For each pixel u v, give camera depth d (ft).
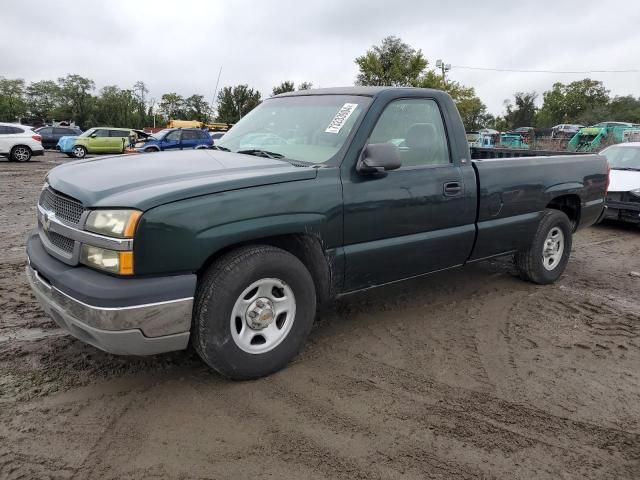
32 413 9.47
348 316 14.69
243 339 10.49
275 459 8.50
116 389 10.38
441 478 8.21
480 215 14.65
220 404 9.99
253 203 10.07
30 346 12.09
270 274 10.48
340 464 8.44
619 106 232.12
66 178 10.69
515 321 14.78
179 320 9.36
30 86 333.42
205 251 9.51
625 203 28.55
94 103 313.73
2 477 7.86
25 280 16.87
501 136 98.27
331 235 11.37
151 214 8.96
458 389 10.91
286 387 10.69
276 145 13.05
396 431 9.36
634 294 17.75
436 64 144.87
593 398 10.79
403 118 13.03
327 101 13.46
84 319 9.00
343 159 11.63
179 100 266.36
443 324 14.37
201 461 8.39
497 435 9.36
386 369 11.66
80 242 9.40
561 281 18.86
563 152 21.57
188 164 11.34
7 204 32.50
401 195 12.50
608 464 8.73
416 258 13.29
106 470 8.12
